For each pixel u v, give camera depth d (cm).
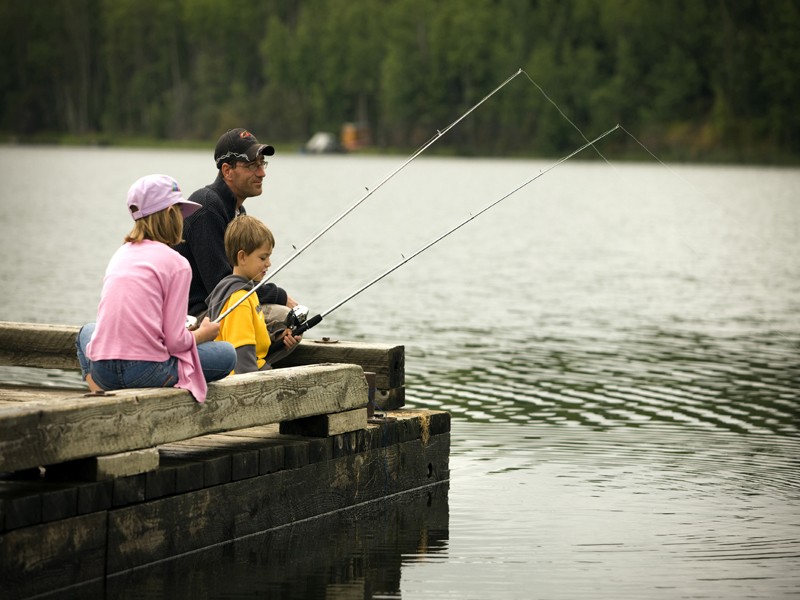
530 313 1617
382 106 10831
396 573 589
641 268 2309
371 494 709
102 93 13012
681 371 1162
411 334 1397
